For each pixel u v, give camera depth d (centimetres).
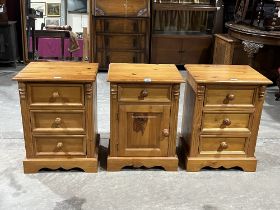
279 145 274
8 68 468
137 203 201
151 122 221
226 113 222
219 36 450
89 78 207
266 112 350
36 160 223
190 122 233
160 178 226
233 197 210
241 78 217
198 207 199
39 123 217
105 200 203
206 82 210
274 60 431
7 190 208
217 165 234
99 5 433
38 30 474
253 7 402
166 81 208
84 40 468
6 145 260
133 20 439
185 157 237
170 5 471
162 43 474
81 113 215
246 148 233
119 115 217
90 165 227
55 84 207
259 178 230
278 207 202
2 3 442
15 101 354
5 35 450
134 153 229
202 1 490
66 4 472
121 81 207
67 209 194
